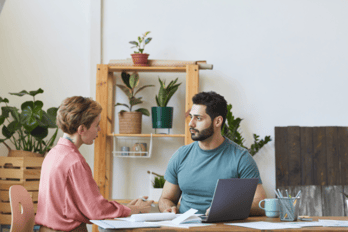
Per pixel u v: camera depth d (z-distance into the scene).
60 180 1.61
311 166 3.16
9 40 3.30
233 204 1.48
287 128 3.21
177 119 3.34
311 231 1.28
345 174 3.15
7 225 2.83
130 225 1.35
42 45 3.36
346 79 3.33
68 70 3.38
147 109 3.35
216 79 3.36
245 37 3.39
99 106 1.78
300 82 3.34
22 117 2.85
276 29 3.39
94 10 3.39
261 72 3.36
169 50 3.39
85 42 3.41
